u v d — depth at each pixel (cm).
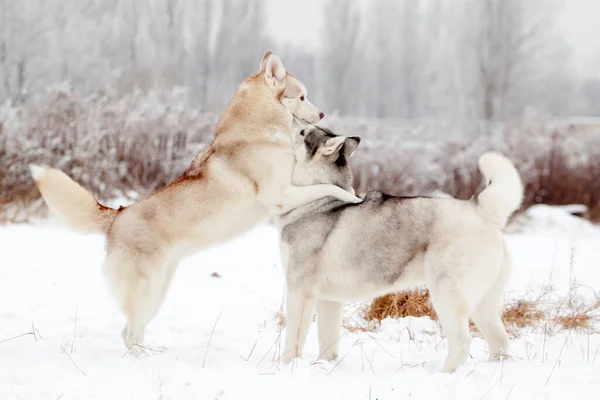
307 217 758
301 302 730
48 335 842
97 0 4269
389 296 1004
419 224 695
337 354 766
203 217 807
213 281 1259
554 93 4284
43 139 2100
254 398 582
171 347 814
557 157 2623
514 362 698
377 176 2366
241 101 856
